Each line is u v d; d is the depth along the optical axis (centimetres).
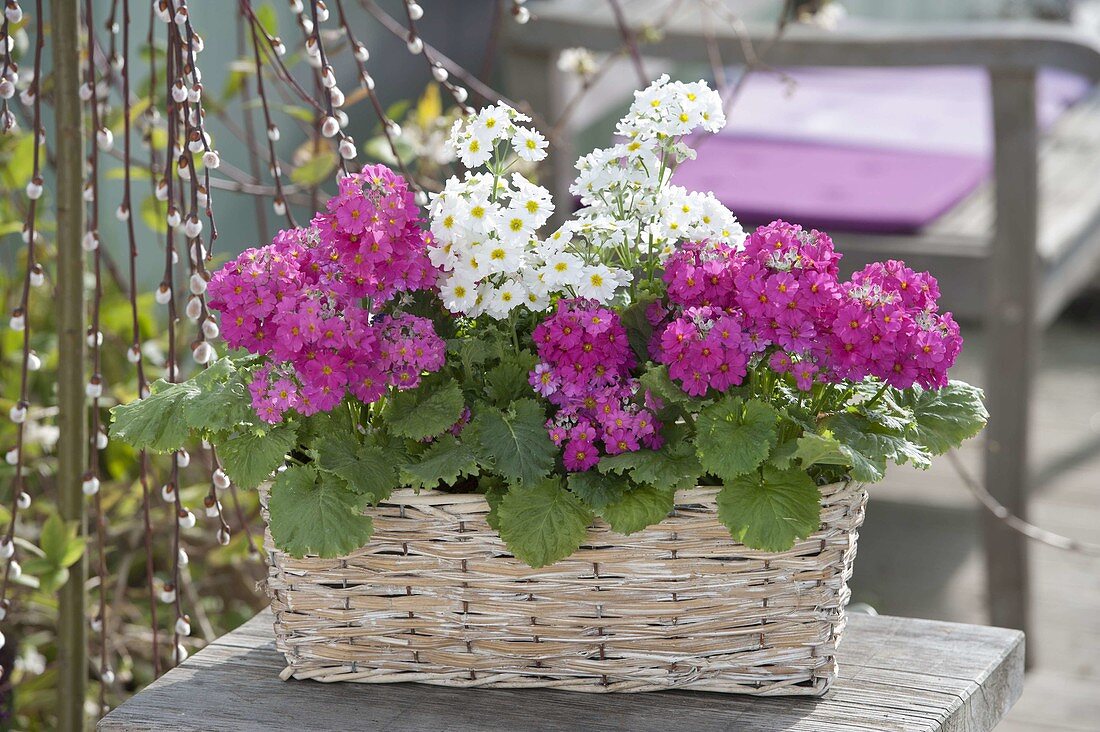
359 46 224
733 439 199
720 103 207
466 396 207
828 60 332
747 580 203
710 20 351
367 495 201
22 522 279
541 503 200
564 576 204
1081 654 373
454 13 491
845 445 199
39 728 270
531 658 207
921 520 455
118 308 283
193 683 212
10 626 273
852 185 408
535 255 204
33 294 293
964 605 392
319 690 210
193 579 288
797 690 207
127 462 283
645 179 207
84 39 250
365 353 200
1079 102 552
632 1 378
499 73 514
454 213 202
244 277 201
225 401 203
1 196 275
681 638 205
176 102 216
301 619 209
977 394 210
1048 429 529
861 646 217
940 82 577
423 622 207
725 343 199
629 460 200
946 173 421
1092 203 408
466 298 202
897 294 201
